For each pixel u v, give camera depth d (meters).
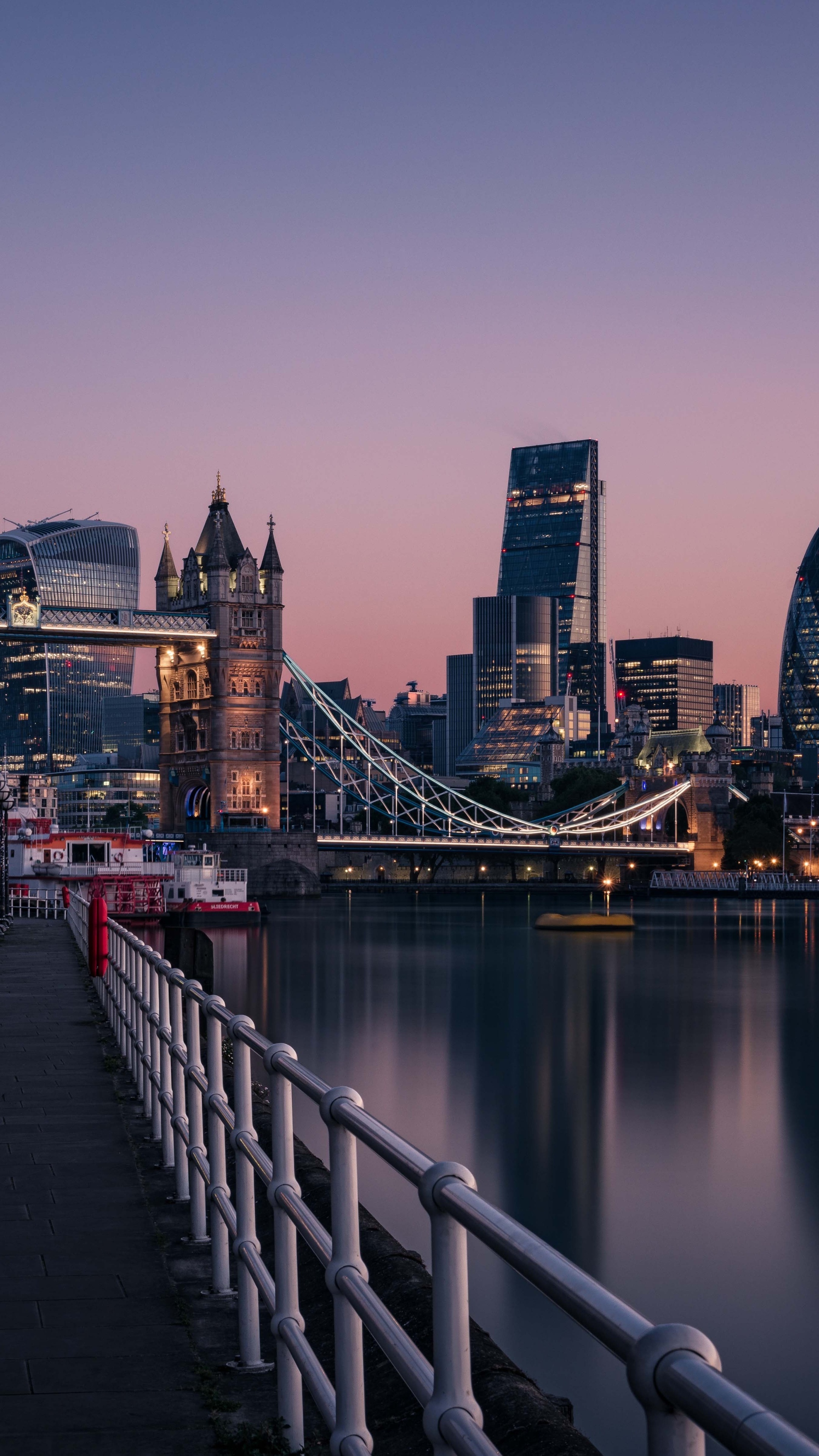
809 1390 29.22
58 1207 15.21
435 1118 59.47
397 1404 11.95
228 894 167.38
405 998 107.06
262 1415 9.44
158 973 18.95
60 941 64.44
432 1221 5.53
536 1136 55.47
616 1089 67.19
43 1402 9.52
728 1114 60.84
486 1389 11.48
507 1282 35.91
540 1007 102.44
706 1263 38.16
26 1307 11.71
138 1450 8.65
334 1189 7.42
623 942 165.75
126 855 139.75
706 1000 107.50
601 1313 3.88
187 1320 11.41
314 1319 14.52
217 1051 12.88
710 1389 3.28
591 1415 27.48
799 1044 84.06
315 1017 95.19
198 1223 13.88
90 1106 21.31
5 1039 28.81
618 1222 42.22
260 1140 23.78
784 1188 46.59
